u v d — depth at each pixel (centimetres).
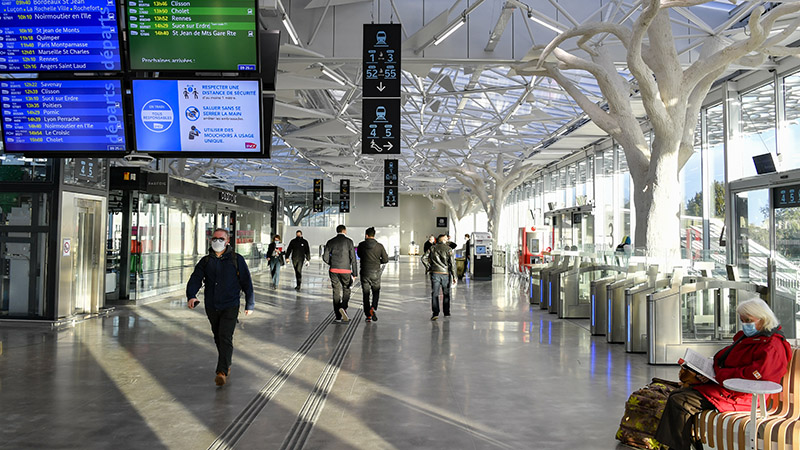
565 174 3928
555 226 2845
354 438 536
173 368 822
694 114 1326
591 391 717
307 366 845
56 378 758
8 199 1180
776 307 868
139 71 816
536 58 1582
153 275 1727
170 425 570
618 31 1244
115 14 797
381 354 938
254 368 830
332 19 1644
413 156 4797
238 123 841
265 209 3247
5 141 830
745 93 1788
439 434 551
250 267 2953
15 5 796
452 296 1934
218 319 757
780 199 1390
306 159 4950
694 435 475
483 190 4216
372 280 1320
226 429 559
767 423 427
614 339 1059
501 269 3650
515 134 3478
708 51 1477
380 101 1341
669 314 891
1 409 620
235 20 806
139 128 835
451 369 833
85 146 837
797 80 1551
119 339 1049
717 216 1972
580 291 1389
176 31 807
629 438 527
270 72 862
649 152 1351
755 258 929
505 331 1189
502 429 568
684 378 504
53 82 820
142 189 1595
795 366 454
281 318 1357
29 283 1186
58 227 1174
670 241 1260
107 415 601
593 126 2616
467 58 1648
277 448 508
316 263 4488
